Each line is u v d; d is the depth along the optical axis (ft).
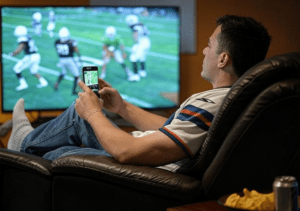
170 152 4.98
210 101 5.18
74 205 5.37
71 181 5.39
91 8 16.14
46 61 16.15
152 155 4.99
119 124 14.65
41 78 16.17
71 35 16.14
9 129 14.47
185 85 17.44
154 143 4.97
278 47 17.84
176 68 16.53
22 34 16.02
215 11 17.40
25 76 16.15
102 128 5.34
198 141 5.01
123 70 16.39
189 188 4.66
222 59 5.57
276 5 17.70
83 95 5.75
